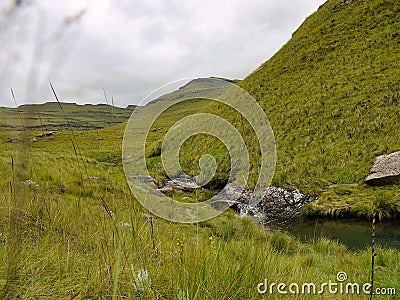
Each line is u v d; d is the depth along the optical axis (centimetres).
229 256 365
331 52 3506
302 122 2448
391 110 2133
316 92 2844
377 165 1686
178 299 266
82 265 303
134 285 275
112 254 318
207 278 308
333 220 1413
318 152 2050
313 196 1669
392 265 689
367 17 3684
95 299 262
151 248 349
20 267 258
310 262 705
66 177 983
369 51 3117
